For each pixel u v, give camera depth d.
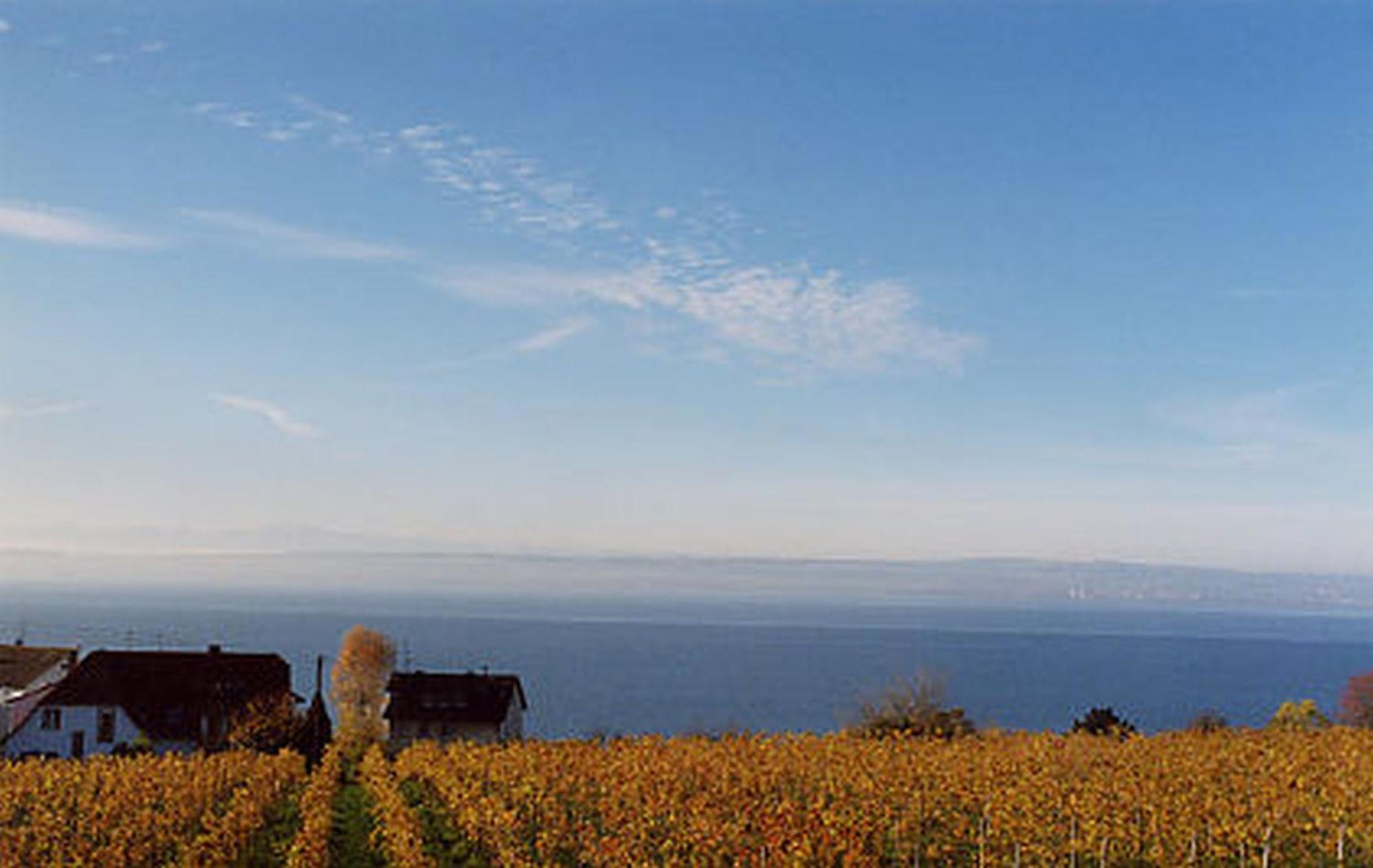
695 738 52.00
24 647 92.38
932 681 72.00
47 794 44.62
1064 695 180.50
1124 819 33.28
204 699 77.31
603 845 33.03
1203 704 166.38
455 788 43.97
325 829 39.47
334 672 88.75
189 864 35.47
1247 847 32.62
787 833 31.48
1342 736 49.94
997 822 32.62
